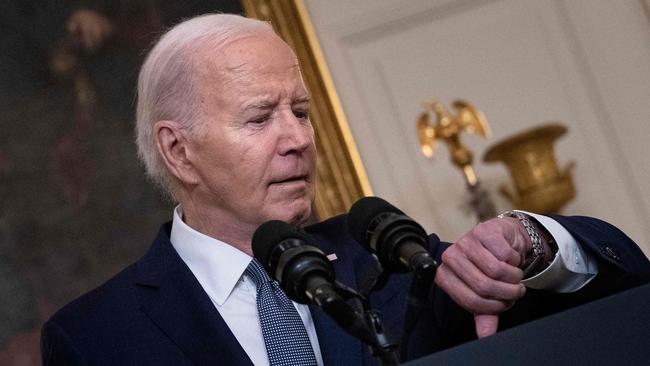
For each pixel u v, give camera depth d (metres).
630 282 4.88
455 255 4.57
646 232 10.53
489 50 10.69
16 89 9.88
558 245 4.86
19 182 9.77
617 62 10.60
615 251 4.98
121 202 9.84
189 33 5.11
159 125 5.14
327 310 3.79
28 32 9.96
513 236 4.70
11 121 9.84
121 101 9.98
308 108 5.09
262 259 4.01
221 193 5.00
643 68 10.57
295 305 5.00
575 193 10.34
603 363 3.30
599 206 10.57
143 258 5.25
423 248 3.97
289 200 4.95
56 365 5.00
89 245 9.77
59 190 9.81
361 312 3.98
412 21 10.70
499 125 10.64
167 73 5.09
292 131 4.94
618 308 3.32
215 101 4.97
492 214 10.38
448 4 10.69
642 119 10.57
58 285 9.69
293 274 3.89
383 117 10.57
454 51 10.68
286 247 3.96
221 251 5.08
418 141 10.57
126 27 10.07
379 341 3.84
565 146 10.64
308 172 5.00
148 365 4.88
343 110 10.48
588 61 10.62
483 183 10.47
